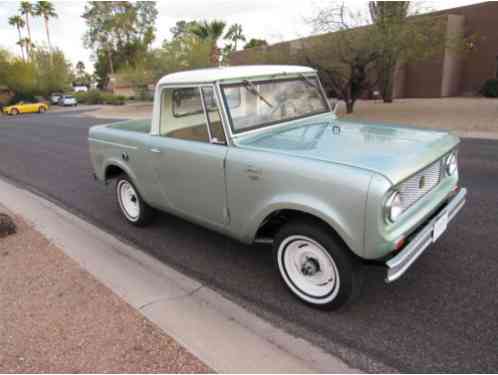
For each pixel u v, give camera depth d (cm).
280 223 331
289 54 1577
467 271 339
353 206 243
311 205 262
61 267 379
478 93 2275
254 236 324
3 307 309
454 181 337
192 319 291
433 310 289
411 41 1366
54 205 595
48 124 2086
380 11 1405
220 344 262
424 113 1553
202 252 412
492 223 435
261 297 321
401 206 259
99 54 5953
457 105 1792
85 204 593
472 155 773
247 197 308
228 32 3775
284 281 318
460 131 1093
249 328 280
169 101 370
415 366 238
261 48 1742
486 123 1190
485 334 262
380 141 307
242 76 335
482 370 232
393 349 253
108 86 5984
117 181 491
